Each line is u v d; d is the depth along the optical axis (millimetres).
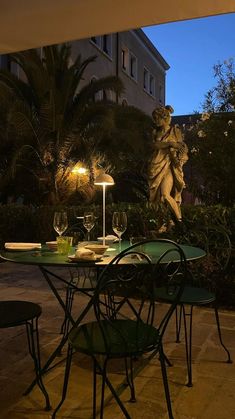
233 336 3904
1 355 3451
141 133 11188
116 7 3020
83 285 3654
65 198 10125
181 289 2672
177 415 2545
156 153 5785
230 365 3260
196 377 3053
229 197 8273
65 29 3441
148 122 11352
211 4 2908
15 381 2986
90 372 3125
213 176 8219
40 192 10414
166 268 3008
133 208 6113
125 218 3361
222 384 2945
